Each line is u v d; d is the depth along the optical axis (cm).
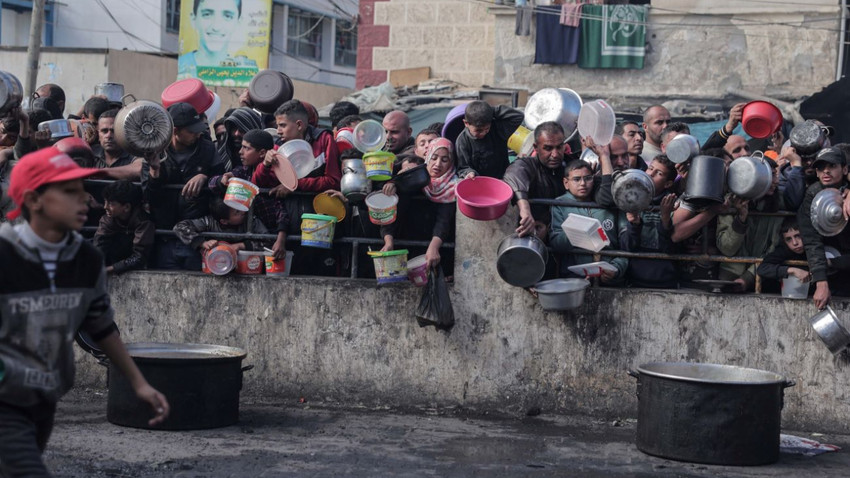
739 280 638
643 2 1770
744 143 693
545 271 651
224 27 2145
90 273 353
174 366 571
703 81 1634
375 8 1920
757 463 529
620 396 630
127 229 682
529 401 641
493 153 672
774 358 613
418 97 1705
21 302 335
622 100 1655
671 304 623
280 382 665
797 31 1595
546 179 646
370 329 655
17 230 338
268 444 552
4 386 335
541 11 1684
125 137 641
